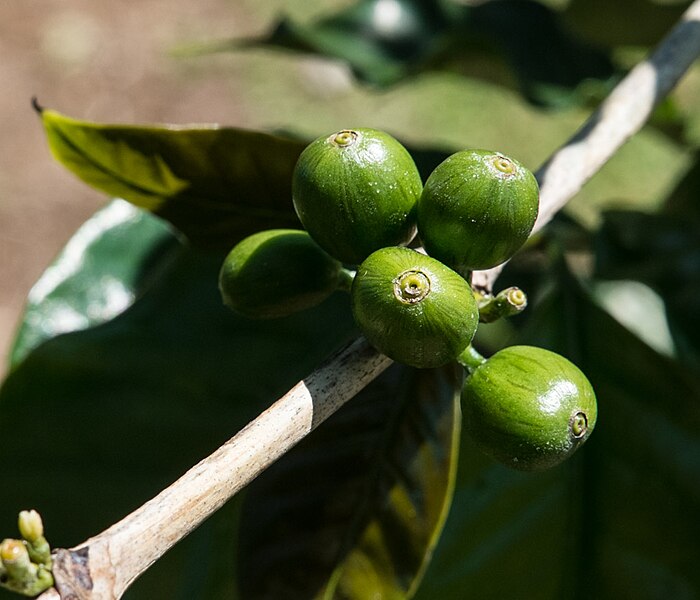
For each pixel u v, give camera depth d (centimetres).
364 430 22
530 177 19
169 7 95
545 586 26
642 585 25
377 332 18
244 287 20
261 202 23
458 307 18
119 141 22
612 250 27
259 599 22
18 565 16
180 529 17
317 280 20
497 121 79
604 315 26
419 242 21
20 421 26
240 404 26
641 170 73
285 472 22
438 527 22
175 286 27
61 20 95
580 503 26
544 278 27
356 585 22
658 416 26
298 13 91
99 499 26
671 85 23
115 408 26
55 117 22
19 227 79
